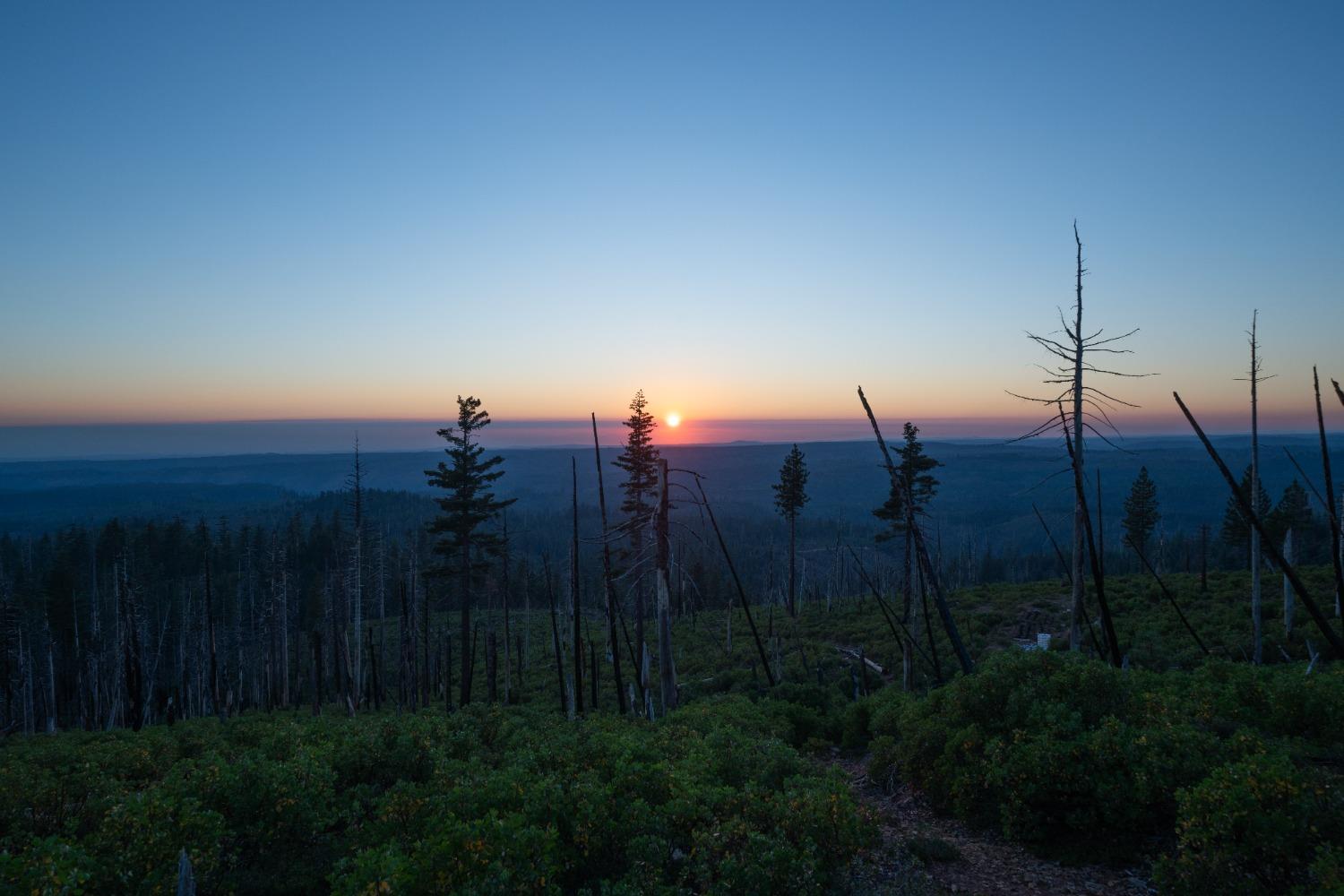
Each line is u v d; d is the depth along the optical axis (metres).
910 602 40.41
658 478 20.12
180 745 16.41
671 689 19.44
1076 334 17.78
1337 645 11.30
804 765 11.27
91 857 7.74
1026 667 11.77
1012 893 8.03
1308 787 7.15
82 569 80.00
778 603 67.88
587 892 7.81
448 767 11.48
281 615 63.38
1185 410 12.45
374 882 7.04
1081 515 18.38
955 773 10.93
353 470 46.44
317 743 14.19
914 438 42.28
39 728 57.31
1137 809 8.71
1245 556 62.94
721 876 7.53
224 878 8.65
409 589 59.00
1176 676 13.40
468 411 38.75
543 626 68.31
